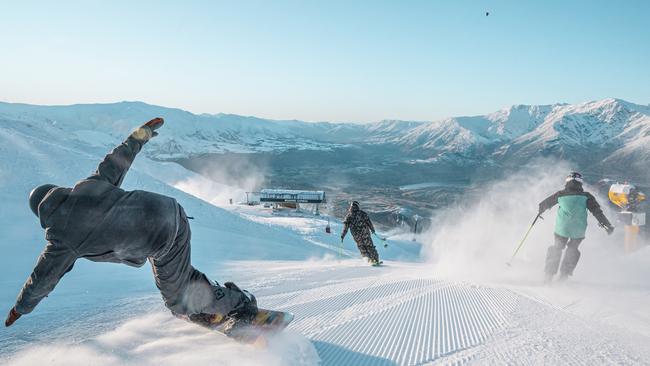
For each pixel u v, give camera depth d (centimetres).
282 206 6006
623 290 550
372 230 1078
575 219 631
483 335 324
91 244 231
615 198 862
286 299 439
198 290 277
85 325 314
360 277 634
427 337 319
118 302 388
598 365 261
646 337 330
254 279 563
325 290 488
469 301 452
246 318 285
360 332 327
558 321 373
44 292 229
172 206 255
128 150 264
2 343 276
